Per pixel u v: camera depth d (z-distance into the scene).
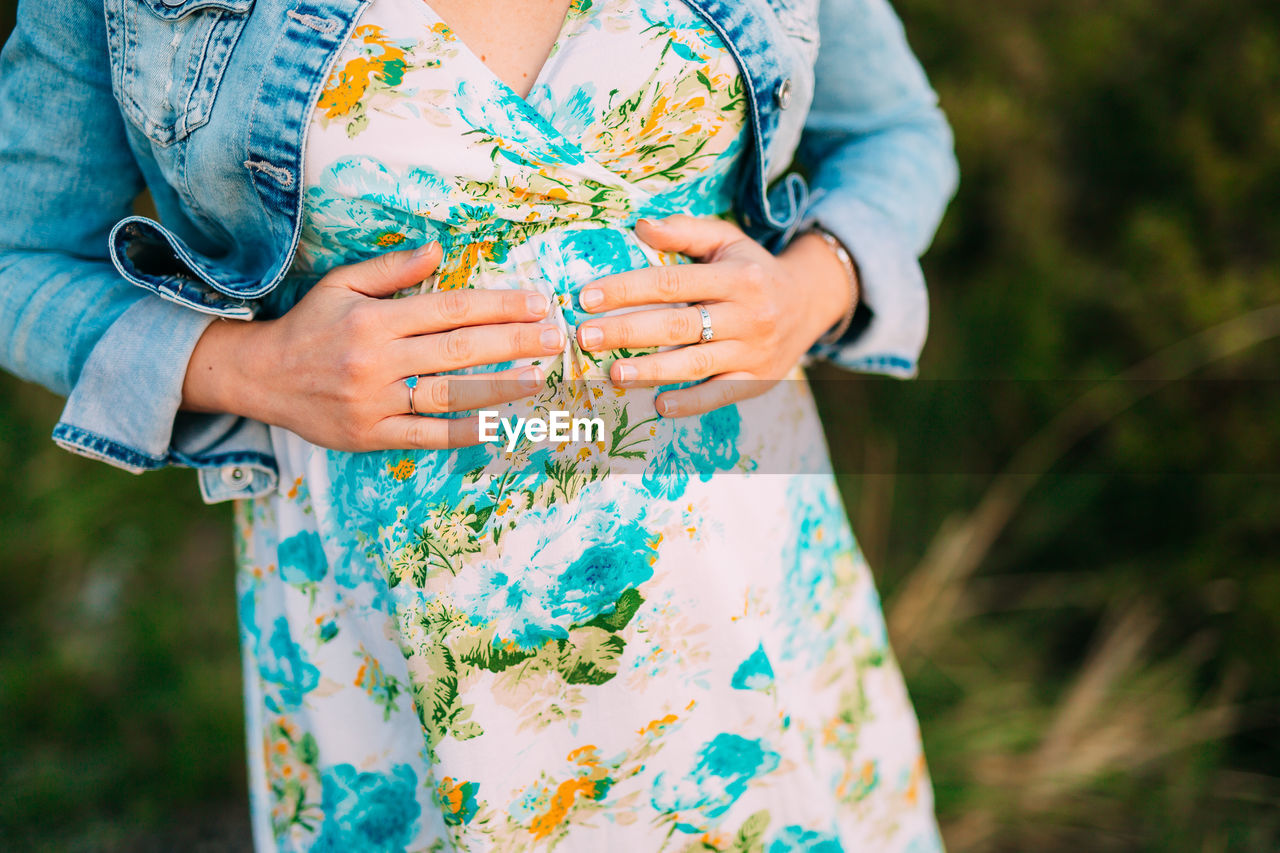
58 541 2.45
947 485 2.33
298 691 0.88
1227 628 1.97
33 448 2.66
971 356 2.22
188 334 0.79
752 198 0.90
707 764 0.85
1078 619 2.17
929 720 1.91
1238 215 1.94
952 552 2.08
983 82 2.05
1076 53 2.01
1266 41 1.86
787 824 0.91
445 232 0.77
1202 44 1.95
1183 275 1.94
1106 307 2.08
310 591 0.86
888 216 1.01
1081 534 2.23
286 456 0.86
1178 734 1.84
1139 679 1.95
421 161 0.72
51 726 2.08
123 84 0.75
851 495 2.36
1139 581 2.07
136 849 1.82
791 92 0.84
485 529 0.76
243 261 0.86
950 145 1.14
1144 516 2.13
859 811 1.05
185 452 0.85
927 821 1.12
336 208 0.75
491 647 0.78
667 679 0.82
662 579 0.79
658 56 0.74
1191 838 1.71
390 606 0.79
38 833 1.86
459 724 0.78
